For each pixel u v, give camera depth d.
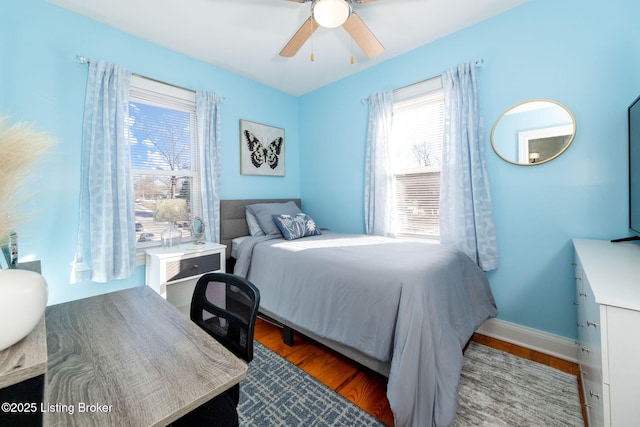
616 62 1.69
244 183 3.09
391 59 2.72
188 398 0.56
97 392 0.57
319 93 3.43
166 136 2.48
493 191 2.15
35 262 1.28
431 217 2.60
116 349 0.73
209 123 2.65
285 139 3.54
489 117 2.15
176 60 2.51
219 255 2.36
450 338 1.37
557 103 1.87
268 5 1.93
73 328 0.85
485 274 2.19
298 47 2.01
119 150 2.06
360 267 1.61
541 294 1.99
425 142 2.60
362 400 1.47
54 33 1.88
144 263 2.26
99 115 2.00
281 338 2.16
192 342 0.77
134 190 2.28
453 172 2.25
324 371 1.73
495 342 2.10
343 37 2.33
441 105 2.50
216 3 1.90
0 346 0.48
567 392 1.52
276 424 1.31
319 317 1.72
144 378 0.61
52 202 1.87
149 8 1.94
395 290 1.40
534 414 1.37
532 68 1.96
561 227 1.90
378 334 1.41
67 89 1.92
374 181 2.83
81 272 1.96
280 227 2.64
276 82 3.24
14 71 1.74
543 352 1.96
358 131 3.05
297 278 1.93
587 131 1.79
